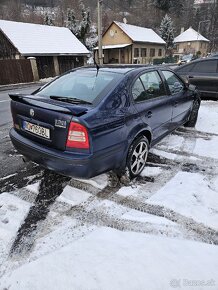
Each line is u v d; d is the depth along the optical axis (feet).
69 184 10.23
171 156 12.97
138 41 116.67
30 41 68.03
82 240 7.43
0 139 15.80
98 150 8.18
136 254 6.91
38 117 8.65
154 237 7.56
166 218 8.35
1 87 48.91
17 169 11.54
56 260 6.73
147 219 8.29
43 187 10.05
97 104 8.57
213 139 15.55
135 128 9.76
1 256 6.89
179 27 207.41
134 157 10.42
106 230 7.83
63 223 8.11
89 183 10.28
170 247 7.19
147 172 11.30
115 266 6.53
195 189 9.94
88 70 11.00
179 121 14.99
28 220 8.23
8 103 29.81
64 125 7.93
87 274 6.31
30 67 58.44
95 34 140.15
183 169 11.65
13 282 6.16
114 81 9.57
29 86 51.01
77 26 121.39
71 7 152.15
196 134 16.46
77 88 9.77
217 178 10.90
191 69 26.37
